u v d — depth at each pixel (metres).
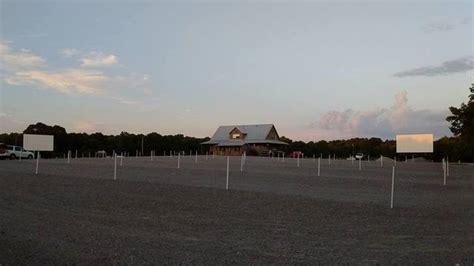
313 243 9.72
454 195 19.22
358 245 9.55
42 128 82.75
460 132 51.47
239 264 8.05
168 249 9.17
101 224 11.86
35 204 15.12
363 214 13.49
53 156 71.31
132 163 41.03
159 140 98.38
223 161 49.28
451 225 11.93
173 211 13.82
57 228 11.34
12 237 10.30
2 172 26.94
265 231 11.02
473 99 49.34
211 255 8.68
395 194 19.12
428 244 9.67
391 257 8.52
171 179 24.06
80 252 8.95
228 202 15.48
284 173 30.16
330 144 104.75
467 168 41.53
